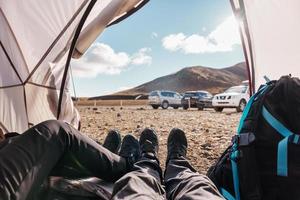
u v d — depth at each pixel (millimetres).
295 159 1834
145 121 11914
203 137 7129
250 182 1865
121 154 2646
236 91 17688
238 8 3787
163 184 2172
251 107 2123
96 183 2178
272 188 1846
